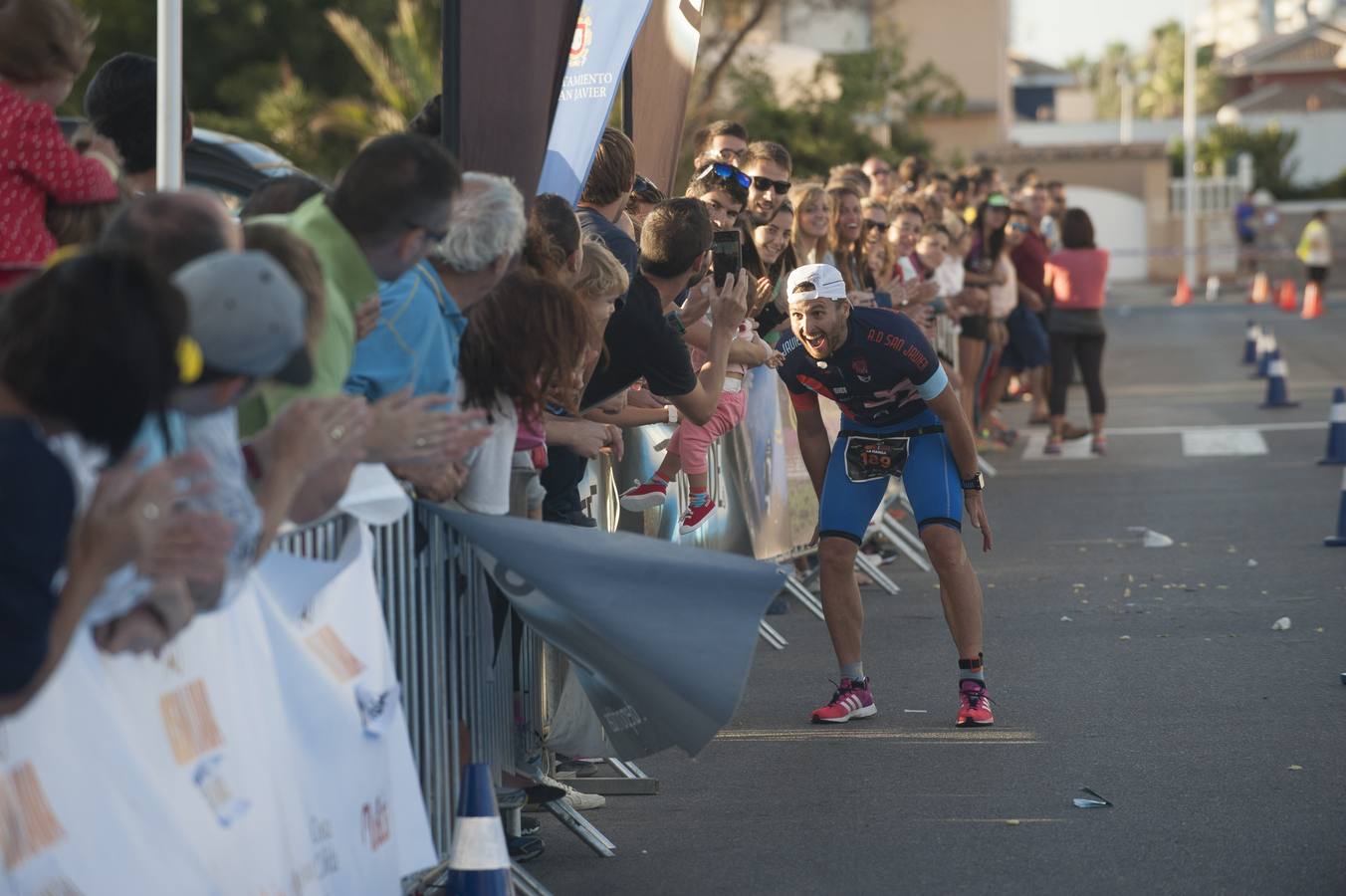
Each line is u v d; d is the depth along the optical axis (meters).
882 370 17.61
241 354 7.16
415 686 11.62
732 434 22.58
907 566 29.67
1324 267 99.75
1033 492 36.84
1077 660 20.86
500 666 13.21
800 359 18.23
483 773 10.78
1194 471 39.28
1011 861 13.16
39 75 11.80
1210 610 23.75
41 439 6.53
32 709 6.99
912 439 18.25
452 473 11.70
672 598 11.63
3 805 6.79
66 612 6.61
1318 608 23.66
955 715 18.42
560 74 13.79
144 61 14.49
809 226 23.64
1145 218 142.38
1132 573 26.89
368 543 10.43
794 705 19.27
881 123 83.44
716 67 76.94
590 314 13.89
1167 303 113.38
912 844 13.73
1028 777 15.73
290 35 74.62
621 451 17.20
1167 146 141.75
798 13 100.81
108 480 6.77
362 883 9.75
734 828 14.45
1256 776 15.46
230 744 8.40
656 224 15.84
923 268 32.34
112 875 7.33
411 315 11.35
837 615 18.48
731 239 17.45
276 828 8.69
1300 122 188.88
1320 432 45.41
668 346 15.87
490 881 10.61
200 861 7.89
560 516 15.59
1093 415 43.00
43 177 11.76
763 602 11.62
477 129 13.42
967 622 17.97
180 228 7.77
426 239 10.26
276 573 9.29
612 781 15.84
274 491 8.42
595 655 12.05
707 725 11.52
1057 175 143.25
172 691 7.97
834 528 18.42
